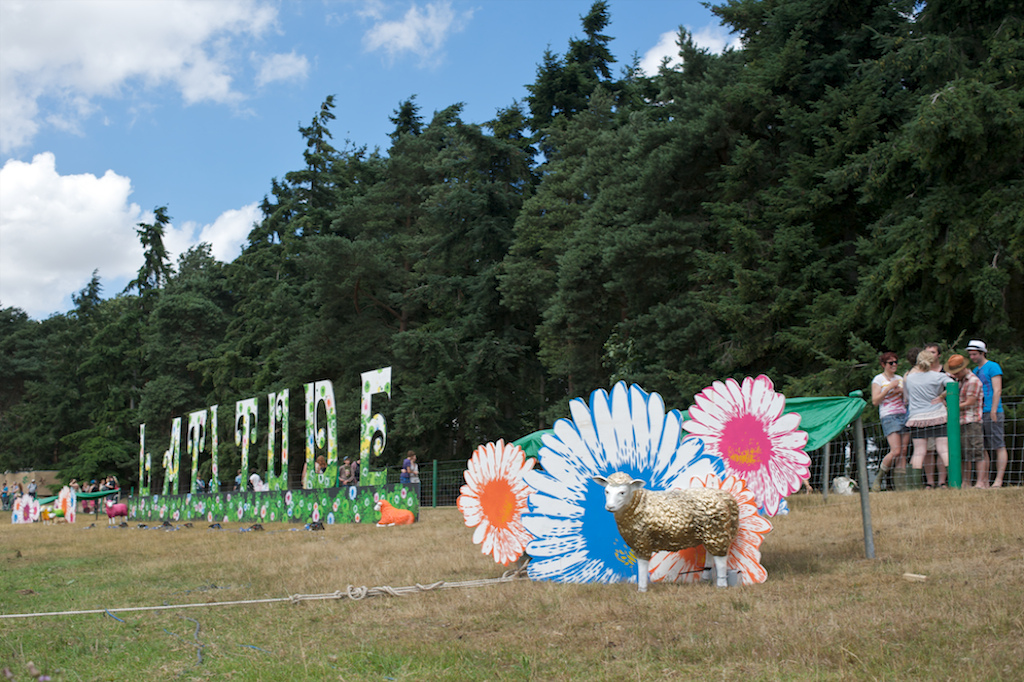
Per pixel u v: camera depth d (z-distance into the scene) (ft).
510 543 28.84
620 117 131.54
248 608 24.77
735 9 88.48
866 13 77.36
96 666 18.25
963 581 21.15
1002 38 61.00
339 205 177.88
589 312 99.25
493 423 127.65
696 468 25.36
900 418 38.99
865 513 26.30
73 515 104.06
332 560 36.11
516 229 128.26
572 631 19.19
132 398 224.74
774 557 27.32
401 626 20.92
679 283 88.33
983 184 57.41
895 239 59.16
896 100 69.62
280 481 79.56
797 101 79.82
